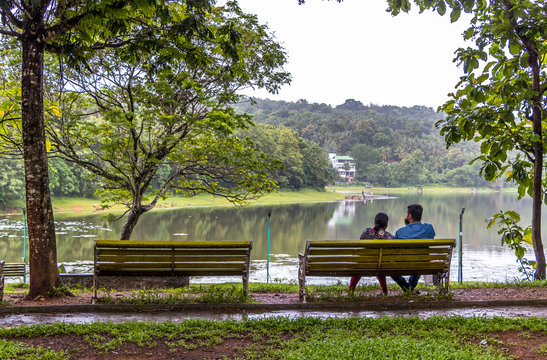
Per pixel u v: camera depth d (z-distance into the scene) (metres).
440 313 5.84
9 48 10.41
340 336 4.70
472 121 7.37
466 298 6.58
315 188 108.81
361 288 7.72
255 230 40.03
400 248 6.18
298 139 107.88
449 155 184.50
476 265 22.80
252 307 5.97
